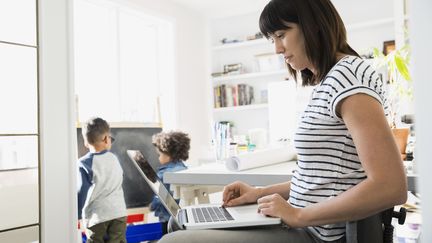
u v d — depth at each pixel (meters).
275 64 4.12
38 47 2.12
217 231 0.82
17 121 2.03
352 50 0.90
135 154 1.22
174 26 4.03
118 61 3.53
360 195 0.69
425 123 0.35
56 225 2.14
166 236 0.82
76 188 2.27
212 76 4.43
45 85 2.13
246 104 4.27
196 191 2.17
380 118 0.71
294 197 0.89
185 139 2.98
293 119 2.04
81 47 3.29
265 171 1.24
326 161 0.82
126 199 3.10
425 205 0.35
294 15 0.86
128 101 3.71
